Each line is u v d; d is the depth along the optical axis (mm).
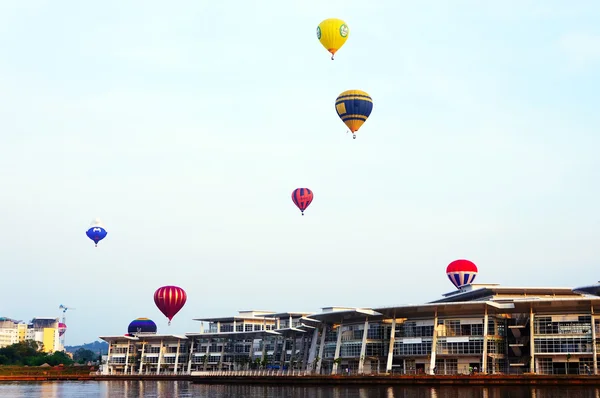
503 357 152875
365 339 164250
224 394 135250
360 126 136750
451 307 149875
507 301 159750
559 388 128875
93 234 174000
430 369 151750
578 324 144875
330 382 155625
